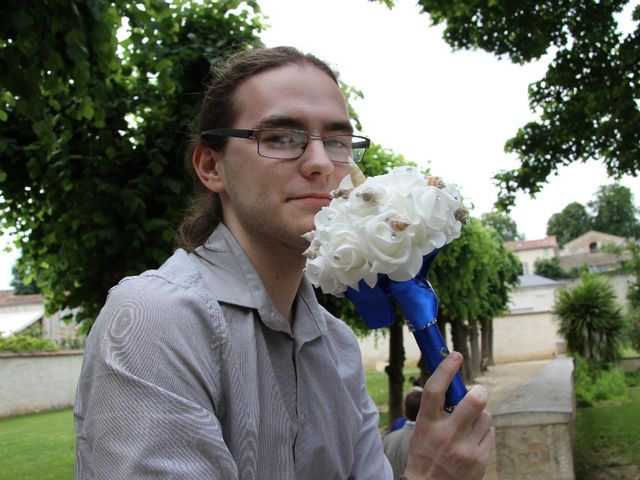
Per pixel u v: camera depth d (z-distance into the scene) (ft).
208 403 3.47
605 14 25.35
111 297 3.67
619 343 60.34
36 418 59.98
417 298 3.56
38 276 20.33
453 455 3.42
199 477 3.09
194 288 3.82
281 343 4.23
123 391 3.21
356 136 4.88
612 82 26.21
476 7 26.78
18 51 10.91
